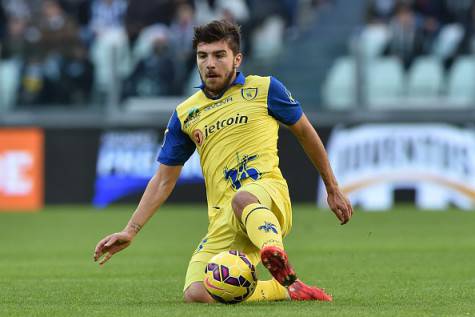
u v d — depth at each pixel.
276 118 23.08
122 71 66.69
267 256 19.56
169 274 31.61
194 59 67.88
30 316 20.44
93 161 64.75
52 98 67.25
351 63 67.62
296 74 67.94
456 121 62.69
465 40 68.69
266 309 20.39
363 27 72.25
